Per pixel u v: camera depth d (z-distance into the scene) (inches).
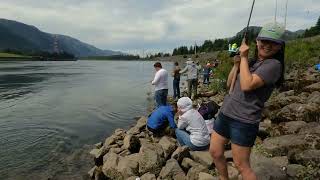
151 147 347.3
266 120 398.0
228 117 181.8
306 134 310.0
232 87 184.7
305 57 960.3
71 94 1022.4
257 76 170.9
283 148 294.7
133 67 3555.6
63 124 590.6
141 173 319.0
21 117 655.1
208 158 301.3
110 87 1242.0
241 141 179.2
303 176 249.8
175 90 738.2
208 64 996.6
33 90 1126.4
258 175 255.3
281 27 173.0
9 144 464.8
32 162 393.1
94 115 675.4
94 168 351.9
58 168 374.3
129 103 828.0
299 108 384.2
